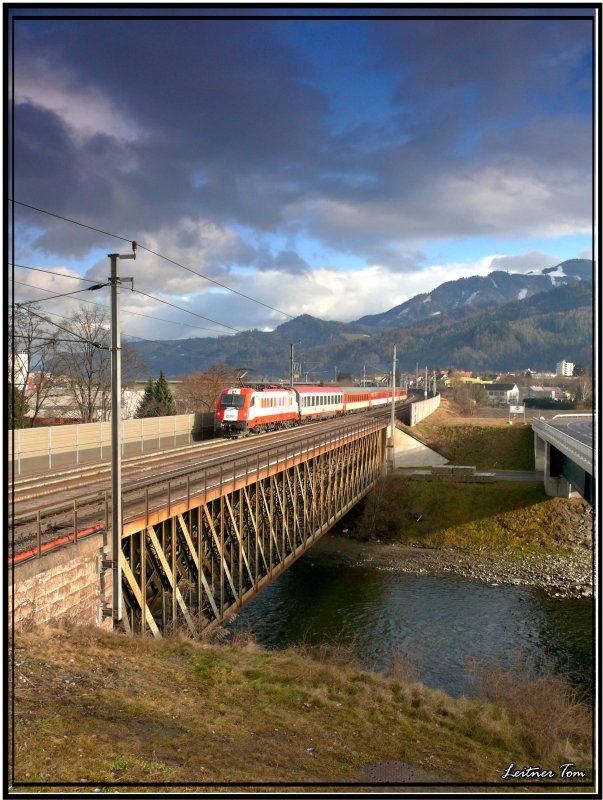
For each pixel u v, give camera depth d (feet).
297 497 102.22
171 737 33.30
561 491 164.14
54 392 181.47
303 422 192.75
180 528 60.49
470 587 127.13
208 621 62.85
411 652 94.48
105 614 48.70
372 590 124.88
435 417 265.13
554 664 90.94
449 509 165.37
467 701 46.62
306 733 36.58
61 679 36.88
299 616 110.32
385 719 40.55
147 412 197.57
